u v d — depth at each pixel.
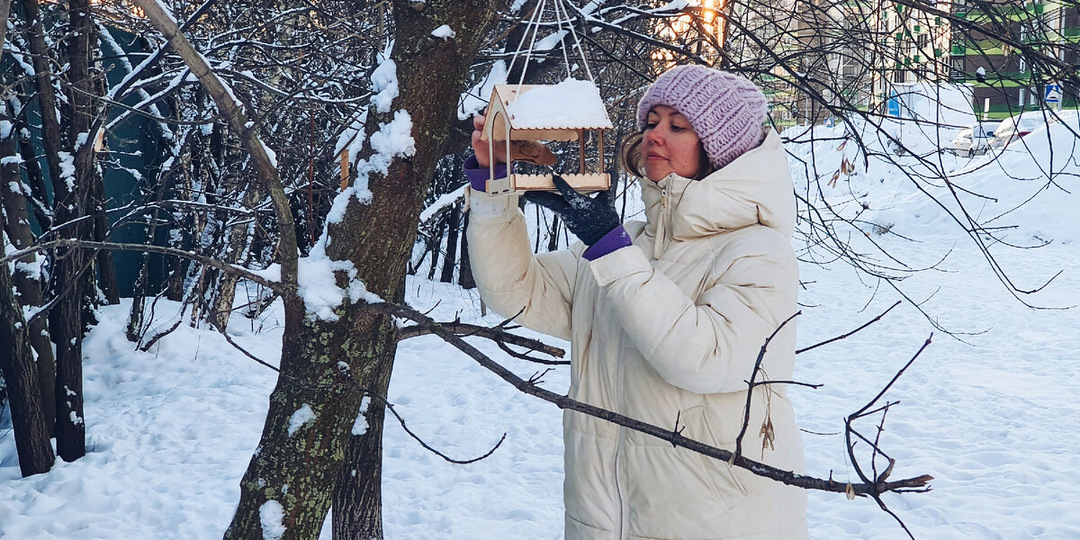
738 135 1.91
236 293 11.14
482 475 5.66
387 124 1.80
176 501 5.05
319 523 1.90
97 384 7.38
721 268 1.85
